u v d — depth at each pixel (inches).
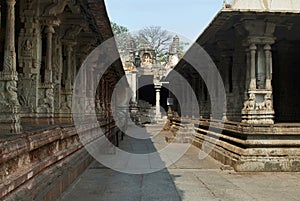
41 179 210.8
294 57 554.3
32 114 296.7
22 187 173.5
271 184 327.6
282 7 395.2
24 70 297.7
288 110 554.3
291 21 403.2
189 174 377.1
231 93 512.1
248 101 406.6
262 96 406.0
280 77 556.7
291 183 331.9
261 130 388.2
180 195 282.8
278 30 443.5
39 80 306.3
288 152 390.6
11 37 200.8
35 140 199.0
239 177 360.5
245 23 398.0
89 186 310.2
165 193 289.0
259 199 272.5
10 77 194.9
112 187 309.3
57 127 275.4
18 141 172.4
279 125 390.3
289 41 513.7
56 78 376.8
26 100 297.1
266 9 379.2
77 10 368.2
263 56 412.5
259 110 397.7
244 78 494.6
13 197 156.3
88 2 321.1
